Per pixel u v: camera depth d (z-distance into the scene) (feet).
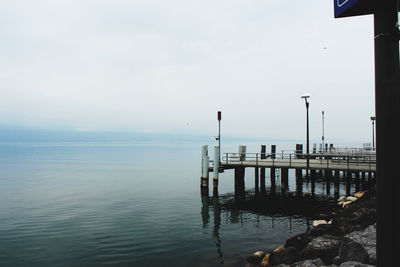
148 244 40.16
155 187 93.35
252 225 50.06
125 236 43.62
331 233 34.47
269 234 44.93
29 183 105.09
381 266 7.02
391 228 6.82
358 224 36.50
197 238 42.80
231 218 54.85
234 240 42.04
